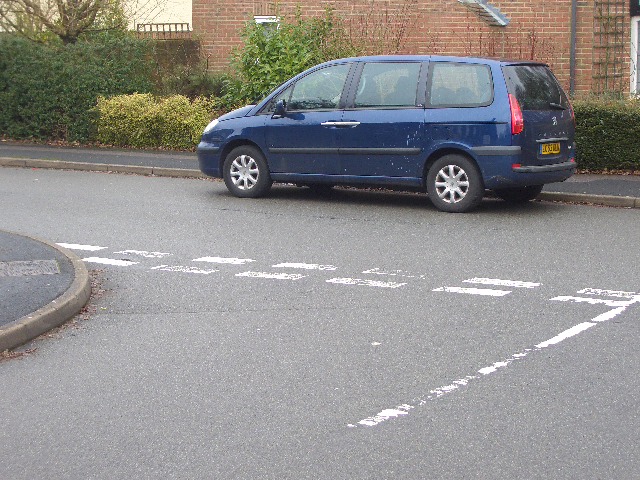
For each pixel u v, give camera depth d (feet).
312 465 16.87
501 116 41.04
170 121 64.95
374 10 67.00
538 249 35.12
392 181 43.55
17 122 70.08
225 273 31.65
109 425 18.84
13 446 17.92
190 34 74.84
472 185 42.06
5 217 41.83
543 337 24.22
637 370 21.61
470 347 23.47
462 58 42.52
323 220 41.19
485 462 16.92
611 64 64.28
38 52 69.15
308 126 45.14
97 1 69.67
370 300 28.12
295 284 30.14
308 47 64.90
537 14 64.49
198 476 16.51
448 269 32.01
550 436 17.99
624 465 16.78
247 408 19.62
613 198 44.88
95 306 27.84
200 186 51.75
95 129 68.44
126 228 39.45
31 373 22.08
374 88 44.01
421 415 19.11
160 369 22.17
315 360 22.63
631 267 32.22
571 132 43.75
